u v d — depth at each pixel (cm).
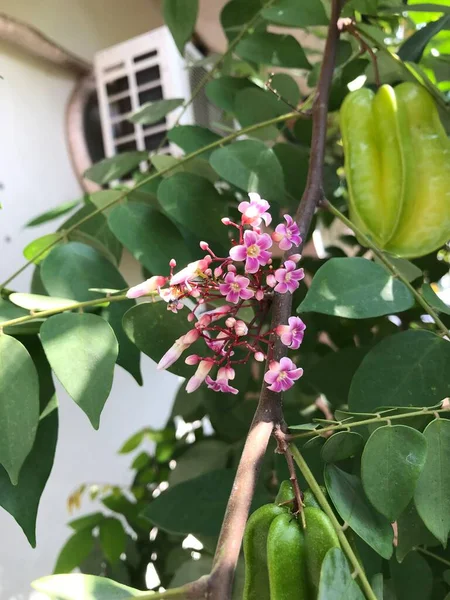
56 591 15
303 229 24
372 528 17
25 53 48
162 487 45
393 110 26
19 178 46
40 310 22
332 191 37
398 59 28
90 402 19
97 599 15
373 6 31
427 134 27
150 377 58
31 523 21
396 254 27
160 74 48
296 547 16
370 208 27
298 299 34
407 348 21
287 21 29
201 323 19
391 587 22
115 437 53
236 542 15
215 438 39
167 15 31
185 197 27
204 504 25
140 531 41
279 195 27
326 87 28
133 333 21
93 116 54
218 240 27
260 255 18
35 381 20
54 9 50
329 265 21
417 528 19
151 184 31
